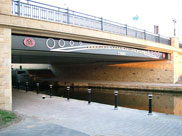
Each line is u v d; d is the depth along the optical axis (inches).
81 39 524.1
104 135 215.3
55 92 986.7
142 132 229.0
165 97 787.4
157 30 1165.1
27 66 1731.1
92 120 288.0
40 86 1346.0
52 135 206.8
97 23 571.2
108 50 631.8
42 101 474.6
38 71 1648.6
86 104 428.1
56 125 251.4
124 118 301.7
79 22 517.7
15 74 1628.9
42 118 299.7
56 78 1560.0
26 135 205.5
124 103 660.7
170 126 256.7
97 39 562.9
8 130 225.1
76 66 1460.4
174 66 1004.6
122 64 1195.3
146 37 806.5
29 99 510.0
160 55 962.1
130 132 228.7
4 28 353.4
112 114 329.4
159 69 1045.8
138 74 1127.6
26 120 277.6
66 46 496.1
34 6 418.9
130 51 741.3
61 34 462.9
